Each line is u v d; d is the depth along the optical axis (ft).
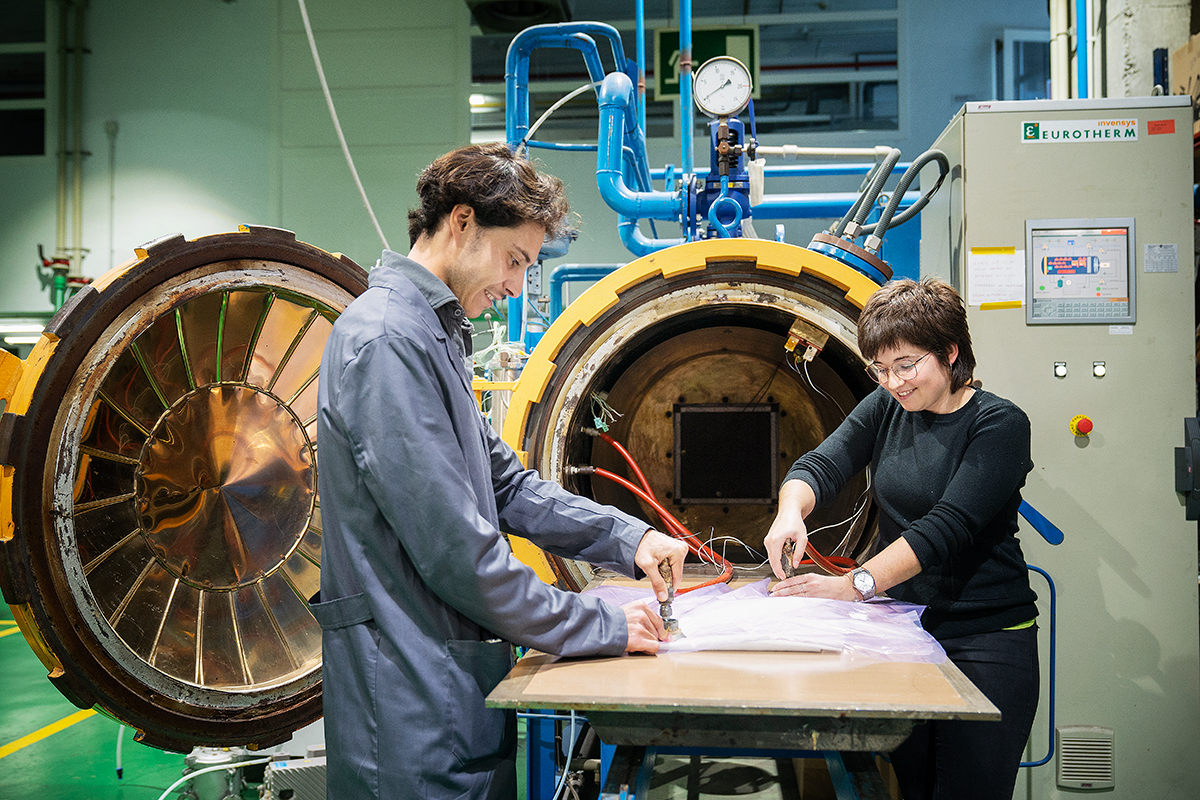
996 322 6.09
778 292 5.90
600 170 7.67
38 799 9.04
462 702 3.67
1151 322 6.00
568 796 6.59
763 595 4.97
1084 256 6.04
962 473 4.54
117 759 9.64
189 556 5.66
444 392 3.79
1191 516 5.91
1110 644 6.00
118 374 5.18
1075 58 8.92
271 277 5.53
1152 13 8.06
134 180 21.79
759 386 8.14
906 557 4.37
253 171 21.57
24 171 21.99
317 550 6.27
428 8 21.25
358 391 3.53
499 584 3.49
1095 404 6.04
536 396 5.94
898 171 10.13
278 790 7.05
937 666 3.67
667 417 8.20
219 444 5.76
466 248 3.91
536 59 21.62
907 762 5.06
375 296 3.76
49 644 4.66
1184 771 5.92
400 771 3.58
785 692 3.24
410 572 3.68
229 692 5.41
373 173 21.40
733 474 8.05
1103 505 6.02
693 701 3.10
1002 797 4.54
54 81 21.80
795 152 8.45
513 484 4.66
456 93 21.24
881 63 20.84
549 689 3.30
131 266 4.92
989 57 20.44
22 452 4.55
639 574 4.45
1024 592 4.74
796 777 6.92
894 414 5.30
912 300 4.60
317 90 21.39
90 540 5.09
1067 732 5.95
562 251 9.99
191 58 21.59
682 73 8.84
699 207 7.06
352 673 3.71
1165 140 5.98
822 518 7.74
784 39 21.11
